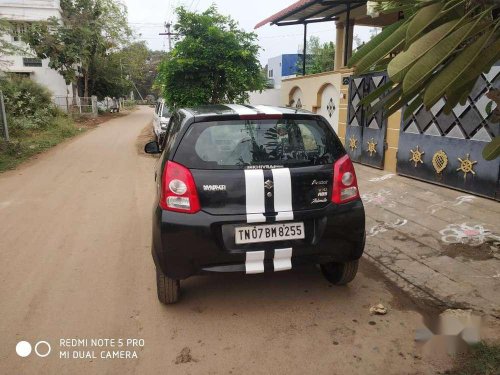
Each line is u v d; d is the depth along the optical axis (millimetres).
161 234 3064
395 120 7781
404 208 5957
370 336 3025
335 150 3393
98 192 7695
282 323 3213
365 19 12258
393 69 1465
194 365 2752
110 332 3141
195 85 9945
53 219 6004
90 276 4102
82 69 33188
